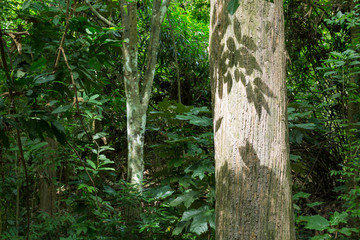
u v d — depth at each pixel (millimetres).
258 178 1664
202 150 2967
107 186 2906
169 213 2889
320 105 3449
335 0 4148
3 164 2373
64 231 2648
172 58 5262
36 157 2537
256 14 1749
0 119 1354
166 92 5727
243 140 1693
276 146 1702
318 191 4180
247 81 1713
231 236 1674
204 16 5625
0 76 1768
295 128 3352
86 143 2885
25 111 1479
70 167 2865
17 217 2520
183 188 3221
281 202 1672
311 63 4520
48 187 2908
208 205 2701
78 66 1778
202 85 5562
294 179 4324
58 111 1604
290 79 4648
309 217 2361
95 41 1787
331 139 4000
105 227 2480
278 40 1776
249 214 1650
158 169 4402
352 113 3414
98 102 2301
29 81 1526
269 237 1625
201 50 5586
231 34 1779
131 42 3338
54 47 1918
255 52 1725
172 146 3000
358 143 2986
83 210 2527
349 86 3215
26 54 1927
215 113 1874
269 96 1710
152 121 4398
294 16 4500
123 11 3361
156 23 3535
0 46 1432
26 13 2029
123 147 5004
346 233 2164
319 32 4477
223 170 1756
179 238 2898
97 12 3381
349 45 4125
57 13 2273
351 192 2607
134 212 2861
